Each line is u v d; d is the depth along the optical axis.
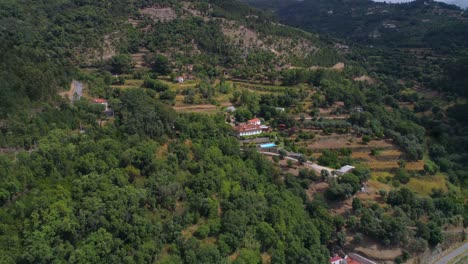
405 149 151.12
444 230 124.25
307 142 151.38
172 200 91.94
